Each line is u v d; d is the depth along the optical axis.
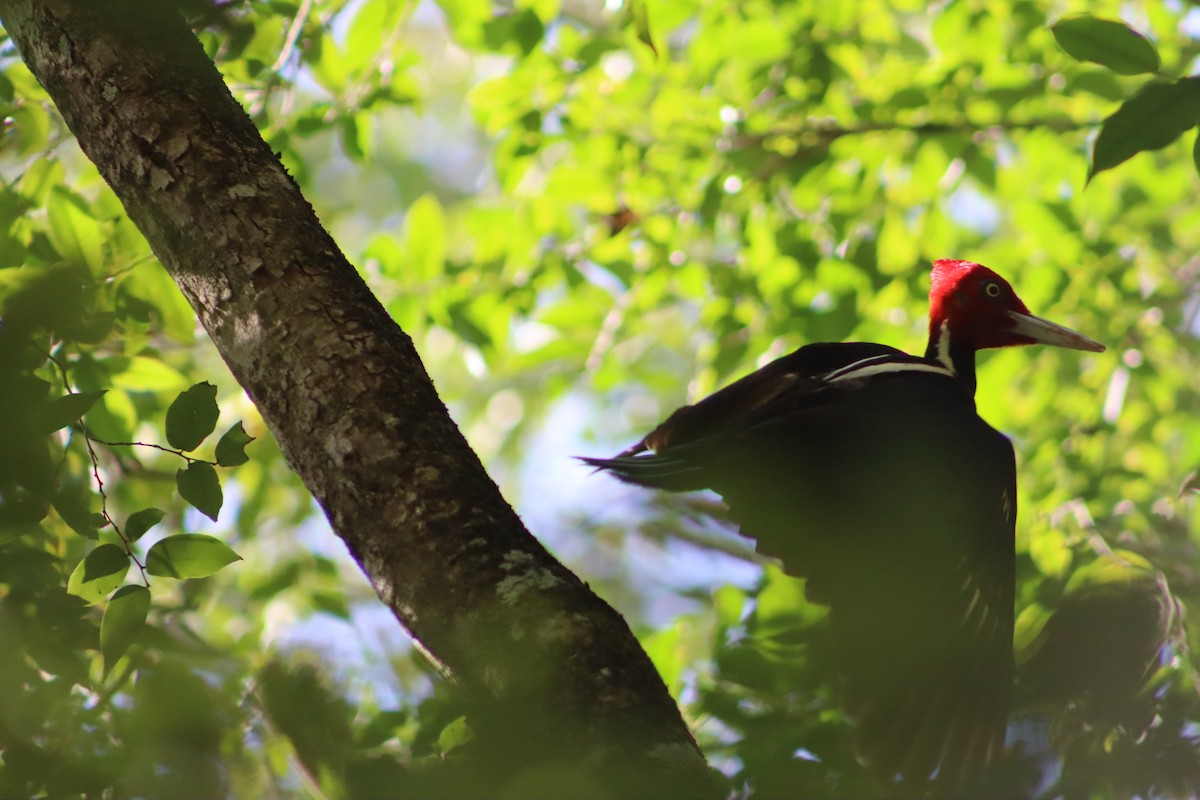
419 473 4.68
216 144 5.31
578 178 12.39
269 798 5.59
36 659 5.75
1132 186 13.92
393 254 11.97
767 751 6.82
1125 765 6.93
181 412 5.32
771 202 12.84
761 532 7.20
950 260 10.59
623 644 4.33
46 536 7.17
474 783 4.26
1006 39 13.16
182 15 5.54
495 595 4.43
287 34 9.69
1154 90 6.18
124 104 5.34
